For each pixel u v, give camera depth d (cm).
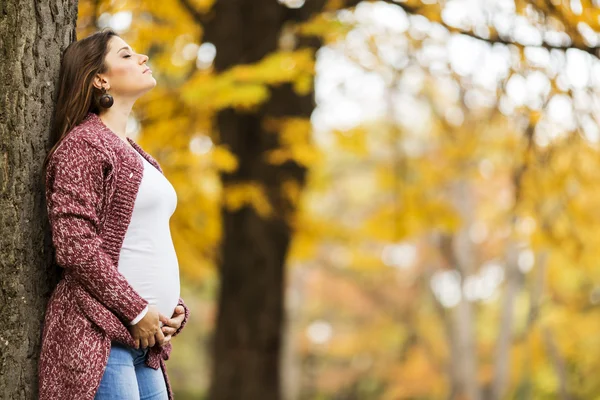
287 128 1333
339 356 4238
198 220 1398
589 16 1070
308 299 4481
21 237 496
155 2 1184
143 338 478
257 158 1367
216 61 1305
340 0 1347
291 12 1333
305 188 1438
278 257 1438
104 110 520
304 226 1468
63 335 467
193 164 1194
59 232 459
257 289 1430
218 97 1101
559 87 1182
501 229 1917
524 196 1352
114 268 464
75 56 514
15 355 492
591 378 3469
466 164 1889
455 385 3528
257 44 1301
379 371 4016
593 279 2894
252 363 1431
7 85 498
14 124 498
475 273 3516
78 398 457
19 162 498
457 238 3400
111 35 525
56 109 517
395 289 3897
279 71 1121
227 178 1370
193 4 1333
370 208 3794
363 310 3962
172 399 539
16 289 493
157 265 498
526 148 1279
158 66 1273
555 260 2745
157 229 502
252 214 1416
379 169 1788
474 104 1664
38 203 505
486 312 4162
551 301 3139
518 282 3322
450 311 4031
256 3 1309
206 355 3912
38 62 509
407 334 3931
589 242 1514
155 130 1209
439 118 1858
